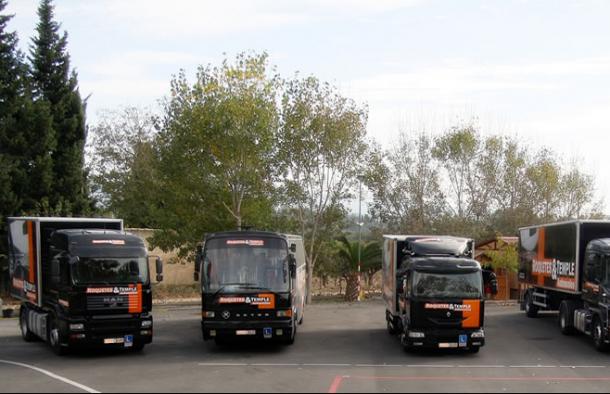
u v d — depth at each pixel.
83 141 44.72
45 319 20.34
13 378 15.61
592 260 21.00
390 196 43.34
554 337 22.94
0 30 41.41
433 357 18.64
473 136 43.97
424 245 20.34
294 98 36.62
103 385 14.54
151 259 47.06
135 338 18.89
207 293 18.83
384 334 23.59
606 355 19.17
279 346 20.81
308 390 13.77
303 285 28.05
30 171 41.50
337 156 37.25
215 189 34.75
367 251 39.53
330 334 23.62
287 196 36.88
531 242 28.38
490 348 20.41
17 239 22.91
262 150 33.84
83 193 44.38
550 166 45.31
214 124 32.59
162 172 35.41
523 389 14.02
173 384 14.57
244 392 13.57
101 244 18.89
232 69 33.59
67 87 44.31
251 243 19.22
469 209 44.25
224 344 21.38
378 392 13.57
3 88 40.59
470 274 18.77
